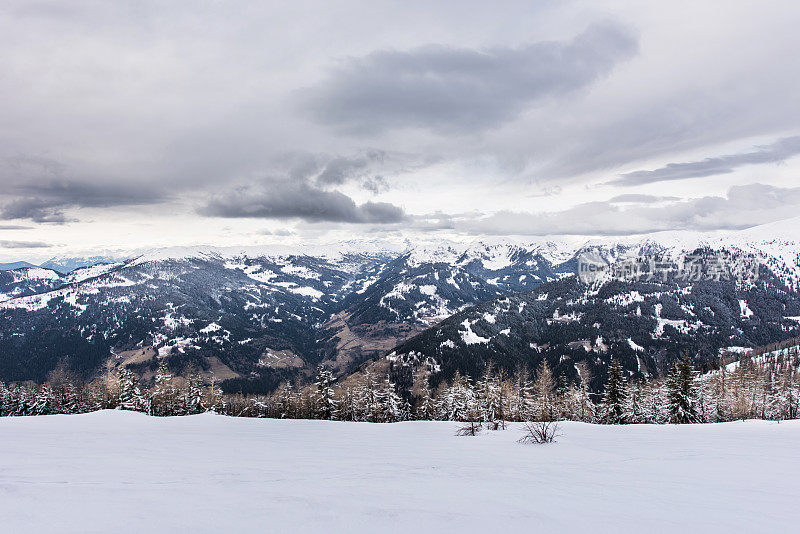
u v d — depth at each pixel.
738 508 9.33
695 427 38.25
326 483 11.39
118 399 85.25
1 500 8.34
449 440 26.97
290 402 100.81
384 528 7.05
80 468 13.20
